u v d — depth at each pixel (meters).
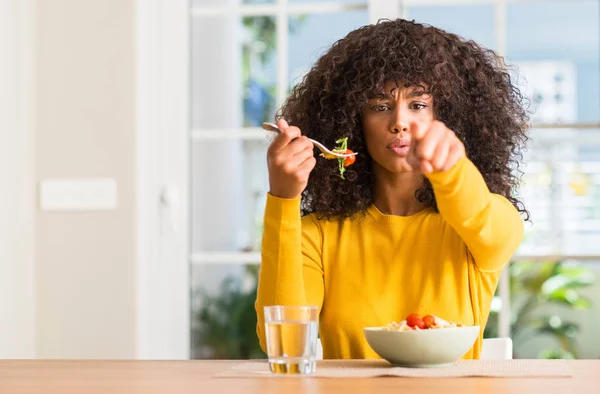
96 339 3.41
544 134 3.40
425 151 1.29
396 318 1.69
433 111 1.78
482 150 1.88
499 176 1.89
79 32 3.46
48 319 3.43
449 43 1.85
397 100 1.72
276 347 1.28
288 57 3.45
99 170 3.43
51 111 3.46
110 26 3.45
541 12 4.03
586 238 3.40
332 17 3.42
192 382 1.21
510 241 1.61
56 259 3.43
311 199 1.88
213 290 3.48
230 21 3.48
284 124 1.45
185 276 3.46
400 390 1.10
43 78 3.46
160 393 1.10
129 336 3.39
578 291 3.46
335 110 1.83
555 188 3.40
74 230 3.43
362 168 1.80
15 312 3.36
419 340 1.32
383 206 1.80
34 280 3.44
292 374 1.27
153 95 3.48
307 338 1.28
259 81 3.47
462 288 1.69
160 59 3.49
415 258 1.72
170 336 3.45
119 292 3.40
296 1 3.44
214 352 3.46
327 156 1.46
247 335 3.46
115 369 1.38
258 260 3.46
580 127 3.39
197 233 3.49
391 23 1.81
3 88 3.31
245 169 3.48
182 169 3.47
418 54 1.73
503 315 3.39
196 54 3.50
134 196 3.41
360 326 1.69
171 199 3.45
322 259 1.76
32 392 1.13
